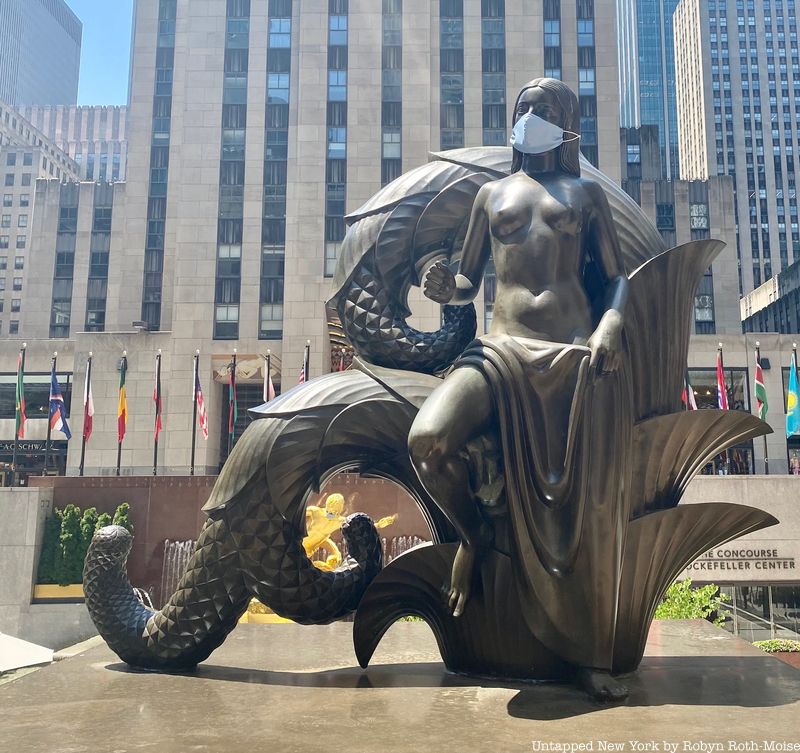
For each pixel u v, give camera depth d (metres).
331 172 42.75
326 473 5.70
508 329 5.15
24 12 162.62
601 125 43.88
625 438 5.05
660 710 4.41
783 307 60.44
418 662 6.02
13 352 47.41
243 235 43.59
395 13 44.09
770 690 4.90
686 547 5.53
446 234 6.19
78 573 24.53
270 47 45.53
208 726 4.12
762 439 41.69
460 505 4.91
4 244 97.81
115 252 58.66
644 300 5.43
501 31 44.41
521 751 3.66
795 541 22.02
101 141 139.88
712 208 52.34
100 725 4.15
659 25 161.75
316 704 4.60
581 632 4.84
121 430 32.34
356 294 6.10
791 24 110.00
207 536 5.61
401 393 5.59
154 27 53.16
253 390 44.81
